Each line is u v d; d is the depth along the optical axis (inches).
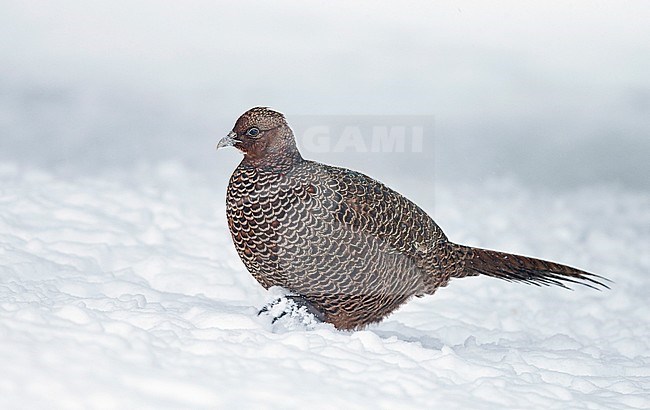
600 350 395.5
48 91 1022.4
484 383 287.3
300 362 283.4
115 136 872.3
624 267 555.5
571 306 478.0
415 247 351.6
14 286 357.1
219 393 254.5
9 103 968.9
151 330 295.7
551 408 278.1
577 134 968.9
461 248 373.7
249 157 333.7
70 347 265.1
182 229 516.7
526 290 497.0
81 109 968.9
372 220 336.2
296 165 335.0
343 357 294.5
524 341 406.6
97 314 305.0
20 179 578.6
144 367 263.3
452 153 858.1
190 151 824.9
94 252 447.5
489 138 927.7
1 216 476.7
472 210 635.5
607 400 300.4
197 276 432.5
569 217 659.4
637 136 977.5
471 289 489.4
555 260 553.0
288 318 339.3
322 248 329.7
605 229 642.2
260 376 269.3
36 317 283.7
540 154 894.4
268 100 1028.5
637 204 734.5
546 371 323.6
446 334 405.1
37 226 479.2
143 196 572.1
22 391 238.2
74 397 240.1
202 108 998.4
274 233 330.0
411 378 283.4
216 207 574.6
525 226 620.7
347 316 346.9
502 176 797.9
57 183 571.5
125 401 242.2
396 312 434.0
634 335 441.1
